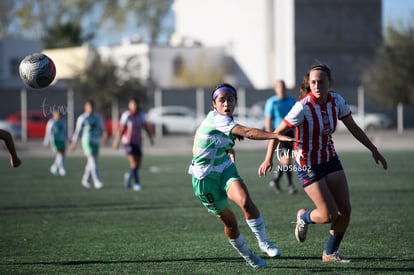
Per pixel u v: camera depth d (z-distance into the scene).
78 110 80.75
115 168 47.94
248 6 120.62
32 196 31.33
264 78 117.44
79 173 44.69
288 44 111.69
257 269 15.07
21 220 23.61
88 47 113.19
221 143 14.44
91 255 17.12
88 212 25.56
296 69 110.12
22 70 15.42
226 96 14.53
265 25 117.00
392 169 42.09
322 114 14.88
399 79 78.19
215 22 129.88
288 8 111.38
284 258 16.31
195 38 136.25
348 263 15.51
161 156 58.56
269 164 15.00
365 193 29.73
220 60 121.81
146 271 15.09
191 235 19.97
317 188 15.02
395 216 22.91
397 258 16.00
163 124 90.38
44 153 64.12
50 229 21.55
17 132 81.56
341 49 110.69
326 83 14.79
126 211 25.67
